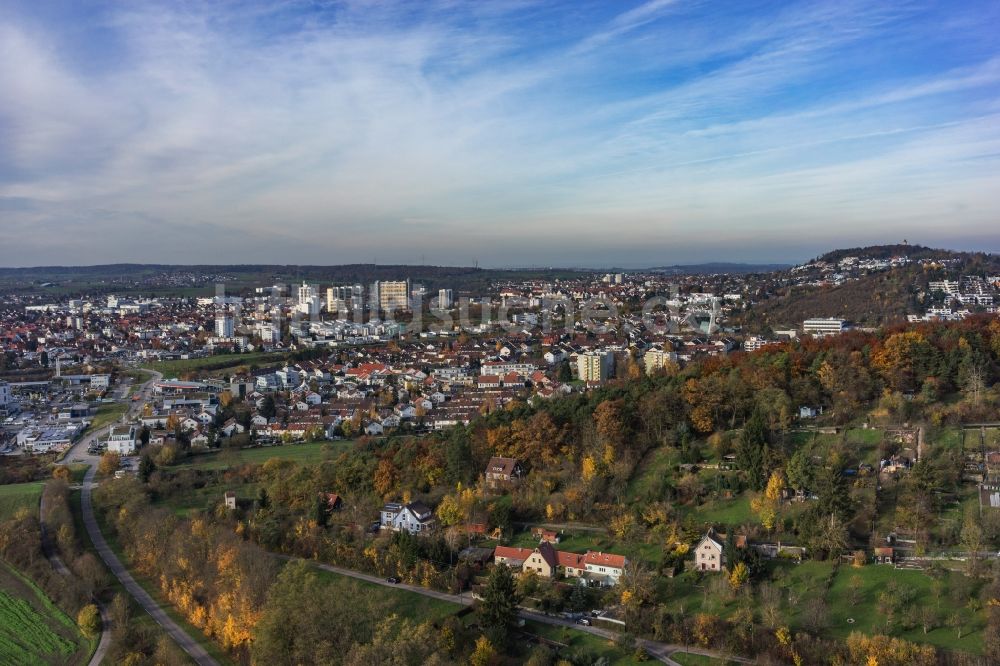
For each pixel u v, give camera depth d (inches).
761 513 6550.2
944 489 6569.9
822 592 5629.9
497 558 6761.8
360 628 5246.1
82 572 7258.9
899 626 5157.5
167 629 6318.9
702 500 7150.6
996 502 6274.6
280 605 5492.1
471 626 5723.4
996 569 5398.6
